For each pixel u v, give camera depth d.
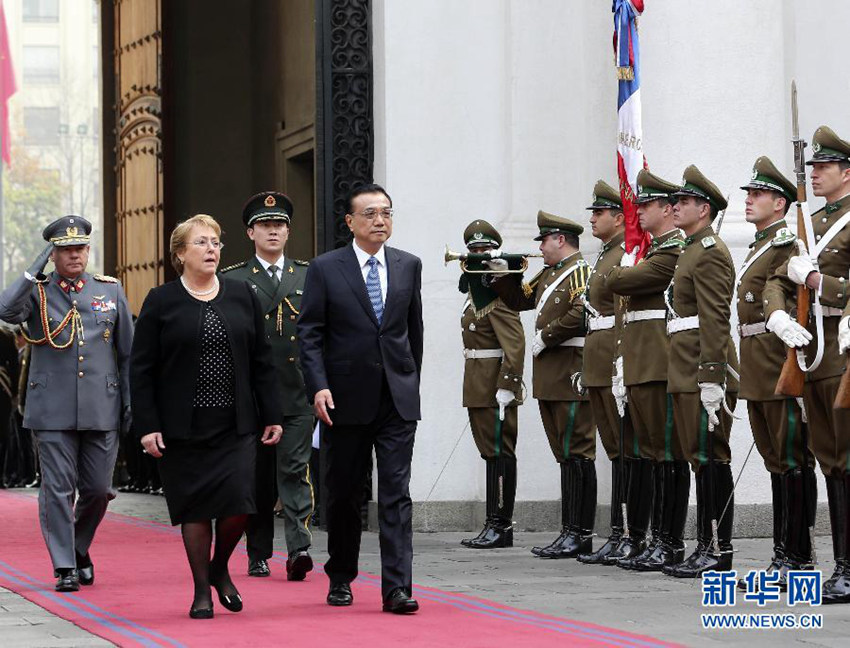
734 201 18.16
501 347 17.02
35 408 13.56
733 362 13.95
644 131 18.23
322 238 20.06
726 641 10.46
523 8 19.59
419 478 19.31
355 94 20.16
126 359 13.88
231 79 29.02
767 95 18.31
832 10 18.95
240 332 11.98
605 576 14.30
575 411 16.08
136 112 30.16
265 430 12.21
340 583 12.48
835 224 12.38
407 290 12.27
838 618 11.45
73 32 128.75
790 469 12.79
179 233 12.05
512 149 19.56
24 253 123.62
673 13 18.16
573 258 16.20
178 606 12.51
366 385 12.05
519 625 11.23
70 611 12.24
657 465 14.66
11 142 126.00
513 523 19.11
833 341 12.28
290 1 26.69
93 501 13.85
